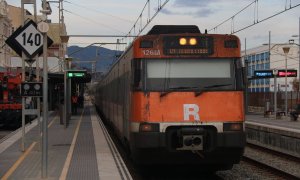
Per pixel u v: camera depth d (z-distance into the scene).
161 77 11.54
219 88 11.59
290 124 32.28
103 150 16.38
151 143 11.23
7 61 69.69
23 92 13.11
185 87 11.52
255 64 97.94
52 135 22.41
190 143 11.29
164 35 11.65
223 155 11.49
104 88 32.91
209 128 11.46
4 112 29.75
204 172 13.76
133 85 11.60
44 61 10.73
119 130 16.86
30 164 13.20
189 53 11.66
